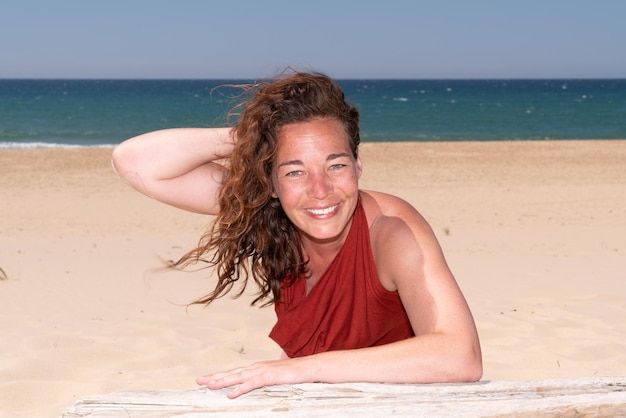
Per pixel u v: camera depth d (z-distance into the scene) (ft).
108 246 32.12
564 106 271.08
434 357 6.81
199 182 8.79
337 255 7.93
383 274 7.68
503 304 20.77
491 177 59.52
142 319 19.12
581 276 24.97
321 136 7.32
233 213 8.29
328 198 7.36
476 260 28.09
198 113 220.23
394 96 404.16
